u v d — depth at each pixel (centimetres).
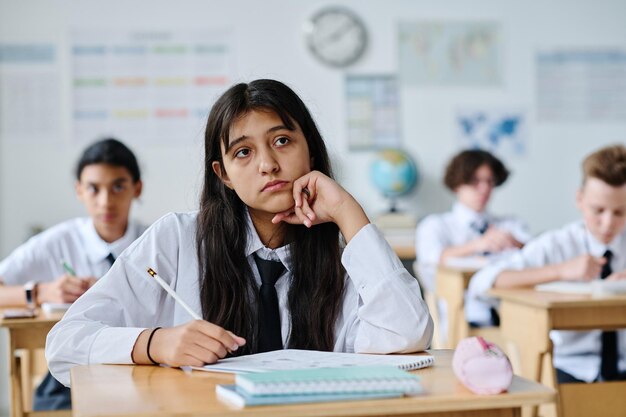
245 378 115
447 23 546
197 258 175
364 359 142
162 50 524
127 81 521
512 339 282
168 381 131
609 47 556
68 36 518
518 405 117
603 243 327
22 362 328
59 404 309
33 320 253
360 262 160
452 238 487
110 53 520
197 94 526
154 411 109
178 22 525
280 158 165
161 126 523
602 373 300
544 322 259
